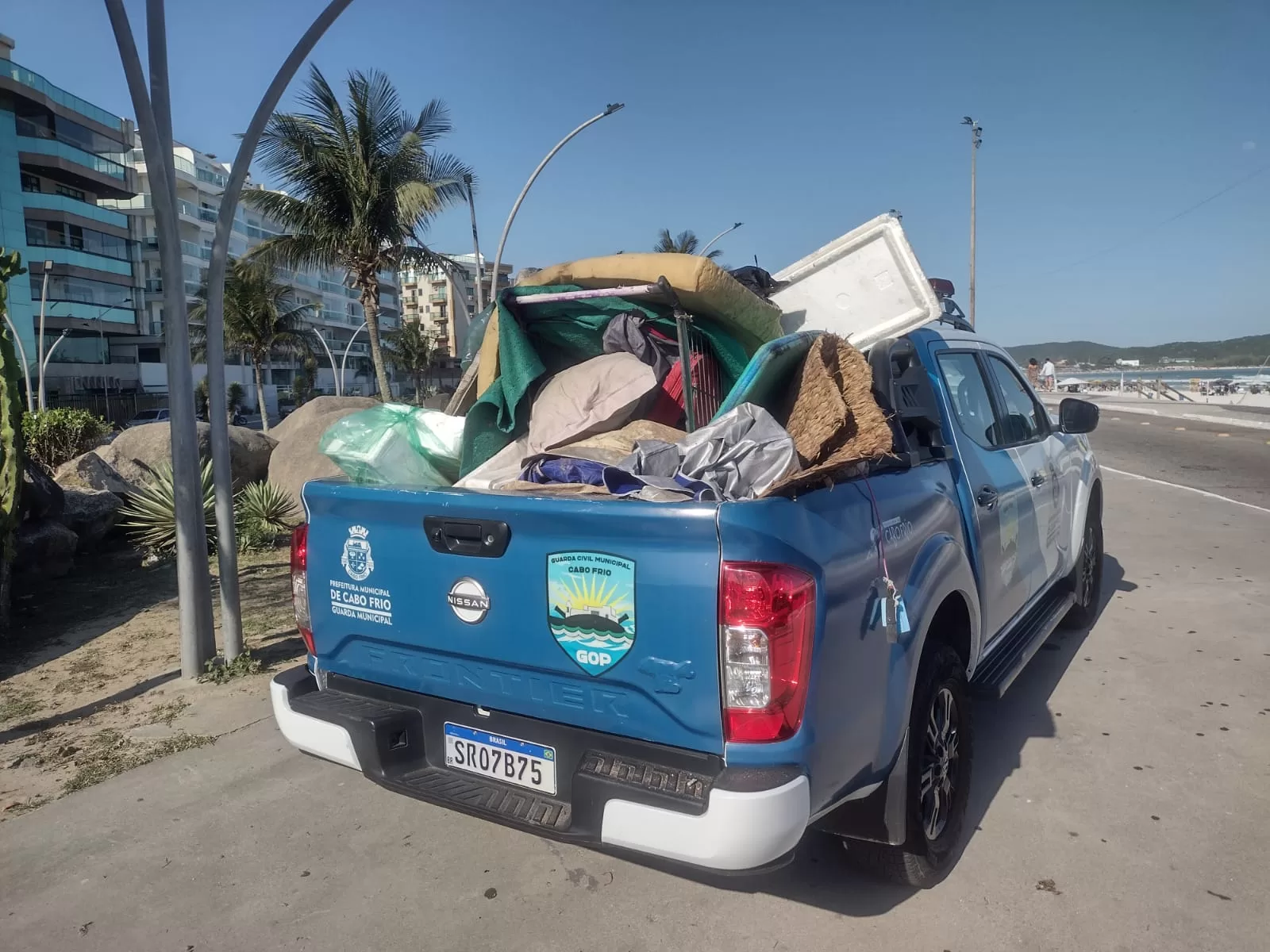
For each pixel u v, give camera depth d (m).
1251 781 3.78
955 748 3.21
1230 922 2.84
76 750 4.44
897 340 3.60
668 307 3.66
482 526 2.62
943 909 2.96
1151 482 12.87
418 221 22.41
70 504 9.01
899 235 4.09
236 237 76.62
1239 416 25.28
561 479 3.05
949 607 3.26
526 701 2.63
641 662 2.38
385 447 3.75
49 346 53.97
